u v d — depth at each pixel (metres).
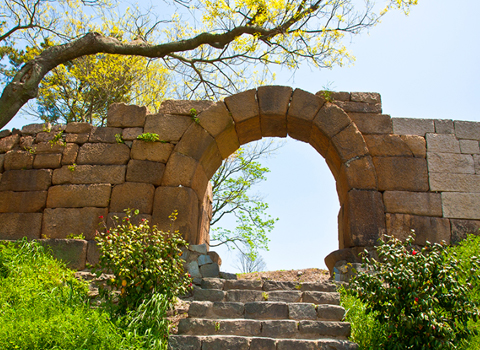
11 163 7.87
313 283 6.33
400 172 7.43
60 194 7.49
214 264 7.01
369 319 5.40
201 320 5.38
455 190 7.36
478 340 5.09
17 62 14.12
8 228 7.42
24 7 9.39
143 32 12.23
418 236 7.08
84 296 5.92
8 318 4.64
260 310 5.61
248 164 14.80
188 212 7.24
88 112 15.05
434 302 4.89
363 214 7.11
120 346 4.52
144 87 15.12
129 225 6.54
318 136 7.89
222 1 9.30
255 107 7.77
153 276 5.54
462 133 7.74
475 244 6.62
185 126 7.74
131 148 7.66
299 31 9.22
